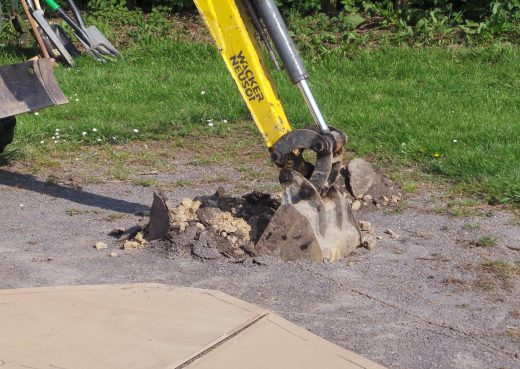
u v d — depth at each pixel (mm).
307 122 13508
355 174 9766
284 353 5863
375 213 9469
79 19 18953
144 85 16141
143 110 14516
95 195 10219
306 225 7672
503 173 10594
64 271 7508
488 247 8398
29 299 6660
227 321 6316
